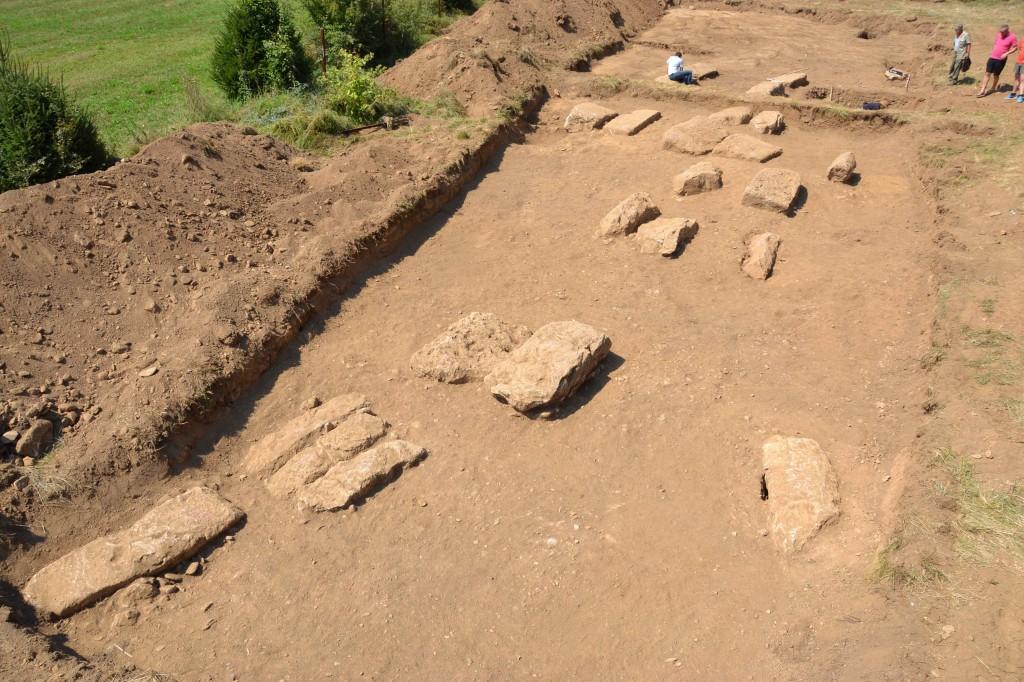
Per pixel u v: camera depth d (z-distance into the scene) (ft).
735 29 68.80
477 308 28.60
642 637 16.58
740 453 21.29
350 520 19.81
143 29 65.72
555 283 29.84
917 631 15.19
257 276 26.94
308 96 43.86
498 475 21.15
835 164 35.14
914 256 29.71
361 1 53.83
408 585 17.95
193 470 21.26
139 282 25.59
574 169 38.78
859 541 17.99
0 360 21.26
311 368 25.29
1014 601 15.26
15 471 19.15
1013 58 52.54
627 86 49.19
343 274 29.01
